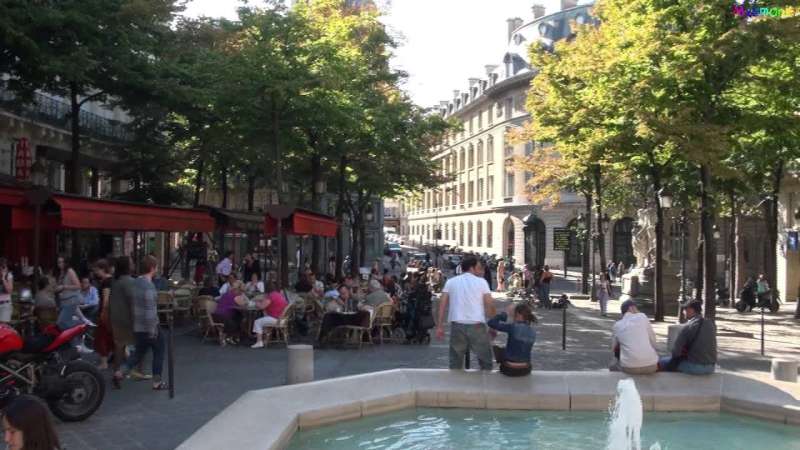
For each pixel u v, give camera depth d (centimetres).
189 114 2139
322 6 2486
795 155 2147
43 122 2662
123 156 2722
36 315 1193
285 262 2191
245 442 707
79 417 818
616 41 2027
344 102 2094
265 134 2166
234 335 1529
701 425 885
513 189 6850
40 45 1717
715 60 1741
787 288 3478
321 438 805
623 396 910
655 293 2302
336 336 1628
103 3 1825
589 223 3575
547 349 1564
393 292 2052
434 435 824
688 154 1759
